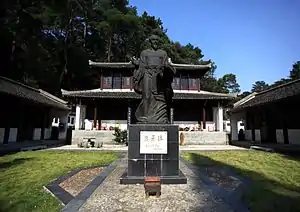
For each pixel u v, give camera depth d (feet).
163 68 25.44
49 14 118.32
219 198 17.56
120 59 154.40
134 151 22.85
